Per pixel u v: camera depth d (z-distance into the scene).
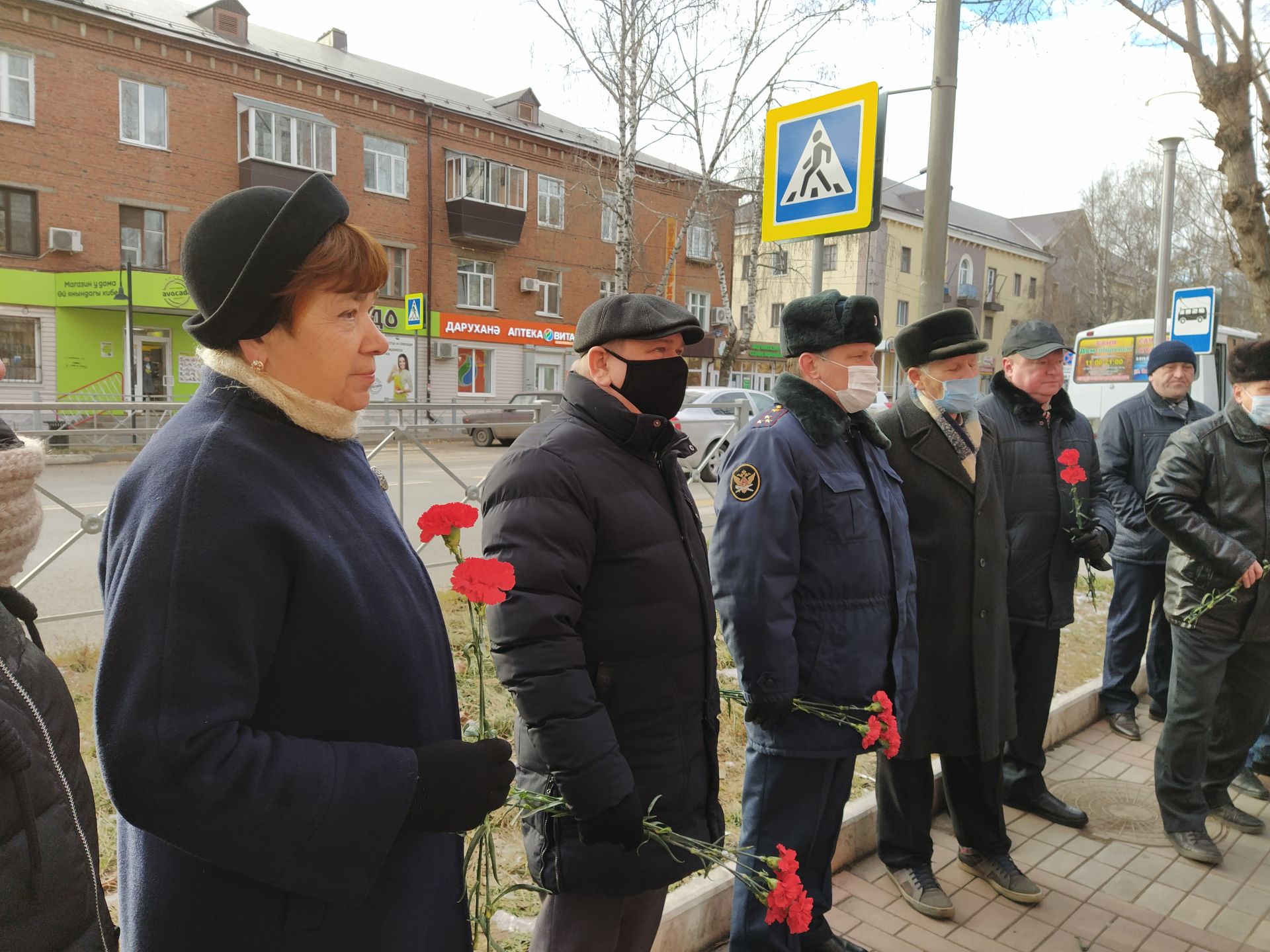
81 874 0.97
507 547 1.57
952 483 2.75
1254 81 8.64
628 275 15.73
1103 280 35.38
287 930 1.09
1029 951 2.57
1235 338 13.06
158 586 0.98
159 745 0.94
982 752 2.73
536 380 25.25
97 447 5.51
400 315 22.00
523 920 2.30
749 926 2.24
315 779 1.02
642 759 1.68
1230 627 3.06
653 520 1.71
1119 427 4.36
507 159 23.73
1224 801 3.45
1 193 16.55
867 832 3.10
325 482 1.18
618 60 14.62
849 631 2.26
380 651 1.16
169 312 18.17
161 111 18.06
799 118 3.66
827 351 2.36
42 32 16.50
